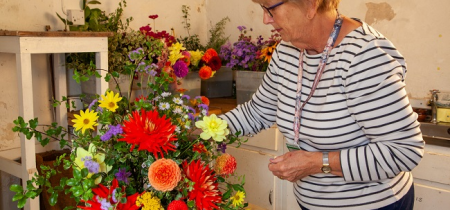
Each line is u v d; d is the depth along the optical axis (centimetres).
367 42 123
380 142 124
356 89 123
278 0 125
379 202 134
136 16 284
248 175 258
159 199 98
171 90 231
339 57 128
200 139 116
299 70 141
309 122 137
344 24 131
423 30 232
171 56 222
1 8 228
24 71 188
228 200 109
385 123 121
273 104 162
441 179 198
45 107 252
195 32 324
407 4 236
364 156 125
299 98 139
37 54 245
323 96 133
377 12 247
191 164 103
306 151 135
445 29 224
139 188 108
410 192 143
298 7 125
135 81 227
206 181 104
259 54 246
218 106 262
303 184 146
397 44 242
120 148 100
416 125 122
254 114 166
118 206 96
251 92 250
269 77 157
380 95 120
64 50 199
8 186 246
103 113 106
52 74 250
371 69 121
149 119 101
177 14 309
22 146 195
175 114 116
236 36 313
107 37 214
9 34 186
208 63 247
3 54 234
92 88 234
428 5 228
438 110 216
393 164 122
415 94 239
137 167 108
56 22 250
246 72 250
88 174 98
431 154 199
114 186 98
